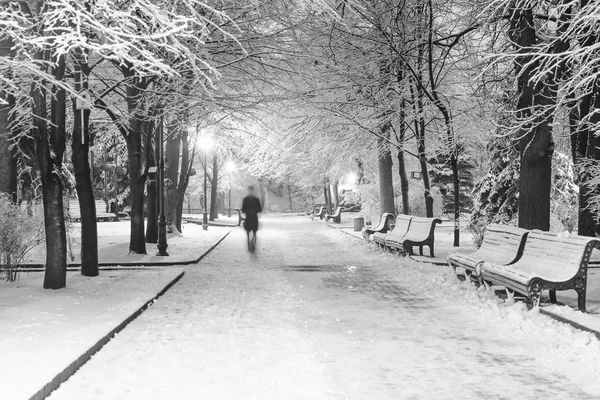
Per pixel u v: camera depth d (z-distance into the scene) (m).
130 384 6.05
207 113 19.66
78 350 6.90
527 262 10.70
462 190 45.66
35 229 14.09
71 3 8.63
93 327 8.23
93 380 6.18
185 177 32.50
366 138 25.02
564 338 7.56
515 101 18.17
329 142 25.69
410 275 14.43
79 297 10.94
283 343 7.74
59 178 12.05
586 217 18.09
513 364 6.75
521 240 11.15
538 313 8.95
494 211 24.77
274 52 18.34
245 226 21.08
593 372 6.36
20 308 9.70
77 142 14.03
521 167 13.85
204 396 5.68
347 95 22.67
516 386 5.96
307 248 24.27
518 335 8.08
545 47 11.20
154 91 17.09
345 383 6.07
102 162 53.03
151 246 23.05
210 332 8.43
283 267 17.20
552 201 24.75
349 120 23.09
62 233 12.08
